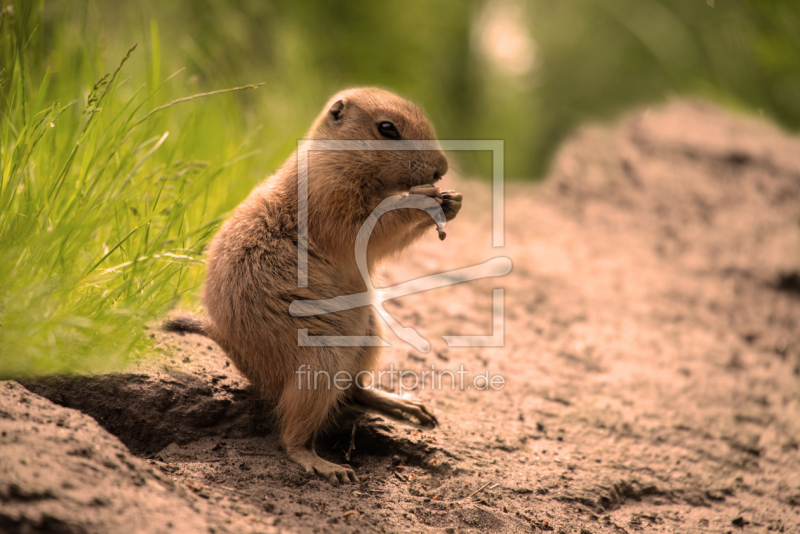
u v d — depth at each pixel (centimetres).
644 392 1089
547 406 1000
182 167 1030
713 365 1203
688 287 1482
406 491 755
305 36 2284
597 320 1309
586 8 3669
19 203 811
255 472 727
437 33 2903
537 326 1248
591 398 1046
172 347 874
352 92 924
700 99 2566
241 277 800
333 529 619
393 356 1052
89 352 756
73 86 1111
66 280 755
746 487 888
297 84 2027
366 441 843
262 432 815
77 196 812
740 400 1099
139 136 1045
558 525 736
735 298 1450
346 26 2527
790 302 1443
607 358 1180
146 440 756
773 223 1658
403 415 894
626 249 1644
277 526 592
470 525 702
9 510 470
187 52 1788
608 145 2108
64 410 643
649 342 1257
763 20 2858
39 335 713
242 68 1961
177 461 731
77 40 1201
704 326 1345
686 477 887
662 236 1694
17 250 735
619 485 843
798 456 968
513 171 3050
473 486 777
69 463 555
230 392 833
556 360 1145
